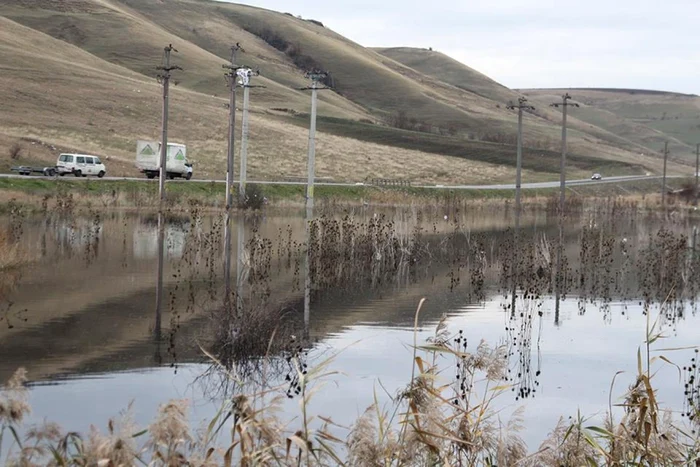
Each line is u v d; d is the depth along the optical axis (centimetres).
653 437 810
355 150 11775
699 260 3644
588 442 806
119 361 1566
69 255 3073
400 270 3197
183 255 3189
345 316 2147
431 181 10419
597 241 4331
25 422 1141
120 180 6191
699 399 1413
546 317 2278
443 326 845
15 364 1520
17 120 9100
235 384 1410
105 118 10138
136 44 18850
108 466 571
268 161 9775
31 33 14788
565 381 1568
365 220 5228
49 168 6506
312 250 3447
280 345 1684
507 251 3703
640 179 12494
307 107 17412
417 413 715
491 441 775
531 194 9356
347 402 1315
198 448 751
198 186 6538
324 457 920
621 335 2056
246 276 2758
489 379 838
